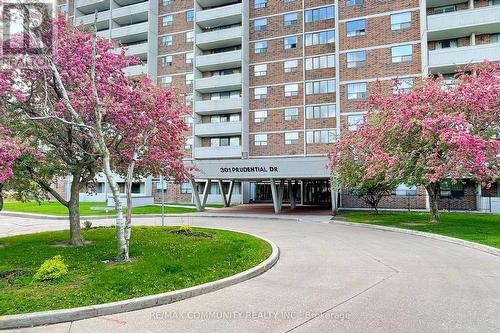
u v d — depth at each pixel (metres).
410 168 16.62
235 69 41.78
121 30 45.31
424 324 5.32
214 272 8.17
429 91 16.14
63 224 21.16
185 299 6.71
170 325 5.42
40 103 11.05
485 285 7.45
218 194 42.28
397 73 30.78
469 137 13.51
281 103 38.25
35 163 10.48
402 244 12.92
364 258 10.43
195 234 14.31
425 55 28.53
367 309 6.00
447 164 14.54
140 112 10.65
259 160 26.45
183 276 7.76
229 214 27.31
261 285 7.60
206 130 40.09
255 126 39.06
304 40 37.84
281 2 39.16
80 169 12.05
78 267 8.35
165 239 12.71
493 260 10.04
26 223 21.88
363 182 20.95
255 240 13.02
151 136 10.97
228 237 13.75
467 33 28.97
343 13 32.88
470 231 15.00
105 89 10.58
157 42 44.75
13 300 6.11
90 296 6.40
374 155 16.75
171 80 43.72
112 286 6.91
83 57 10.84
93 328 5.34
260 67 39.44
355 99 31.91
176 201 42.91
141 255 9.73
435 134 15.05
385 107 17.86
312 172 25.14
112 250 10.41
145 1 46.84
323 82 36.81
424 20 28.86
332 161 21.88
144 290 6.78
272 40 39.22
